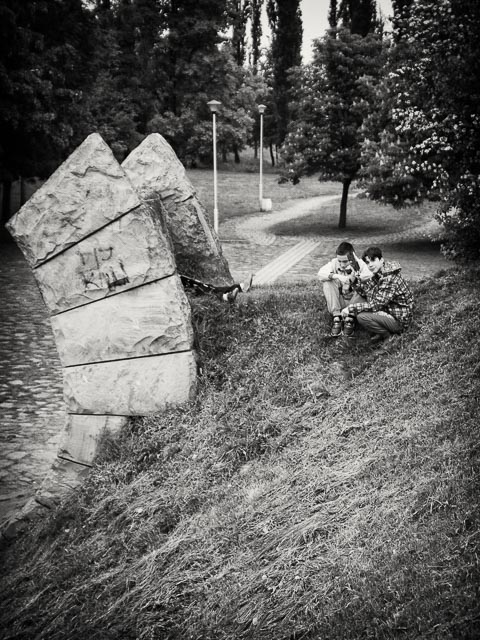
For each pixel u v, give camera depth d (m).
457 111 15.35
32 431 9.64
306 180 61.25
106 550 5.78
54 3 27.31
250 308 8.38
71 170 6.95
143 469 6.64
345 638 3.76
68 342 7.27
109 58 43.72
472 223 12.22
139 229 6.93
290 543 4.81
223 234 31.84
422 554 4.14
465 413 5.47
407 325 7.36
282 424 6.37
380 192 24.31
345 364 7.07
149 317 7.09
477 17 14.79
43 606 5.48
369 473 5.21
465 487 4.59
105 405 7.28
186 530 5.50
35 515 7.22
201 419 6.84
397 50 23.50
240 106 60.91
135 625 4.72
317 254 25.50
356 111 29.53
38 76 24.94
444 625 3.54
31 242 7.09
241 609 4.43
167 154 9.38
